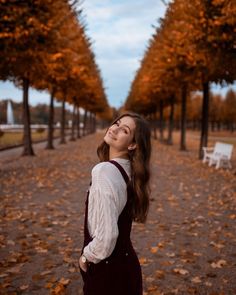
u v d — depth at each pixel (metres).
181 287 4.13
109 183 1.80
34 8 12.10
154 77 25.06
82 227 6.58
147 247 5.50
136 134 1.97
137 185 1.91
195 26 12.36
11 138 38.12
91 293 1.90
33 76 18.23
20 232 6.20
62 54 17.66
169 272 4.55
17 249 5.33
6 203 8.47
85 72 29.12
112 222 1.76
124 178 1.88
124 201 1.86
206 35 12.02
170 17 20.36
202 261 4.94
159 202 8.79
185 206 8.36
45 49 13.15
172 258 5.05
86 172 14.24
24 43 12.40
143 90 34.94
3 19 11.10
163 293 3.95
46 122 122.62
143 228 6.54
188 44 13.63
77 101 42.06
